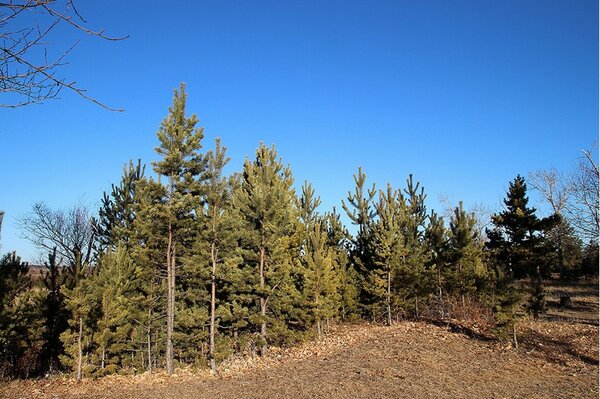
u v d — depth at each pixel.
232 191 19.12
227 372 14.86
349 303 23.53
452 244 26.36
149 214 14.94
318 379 13.20
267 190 17.22
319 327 20.11
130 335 15.85
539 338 20.08
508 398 11.69
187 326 15.25
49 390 12.80
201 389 12.62
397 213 27.00
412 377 13.49
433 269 24.22
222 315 15.78
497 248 35.69
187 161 15.20
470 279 25.08
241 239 17.19
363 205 27.00
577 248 43.16
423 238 27.38
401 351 16.98
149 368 15.21
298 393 11.83
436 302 25.53
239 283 16.14
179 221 15.11
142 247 15.69
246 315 16.53
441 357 16.27
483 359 16.30
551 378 13.98
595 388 12.74
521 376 14.13
